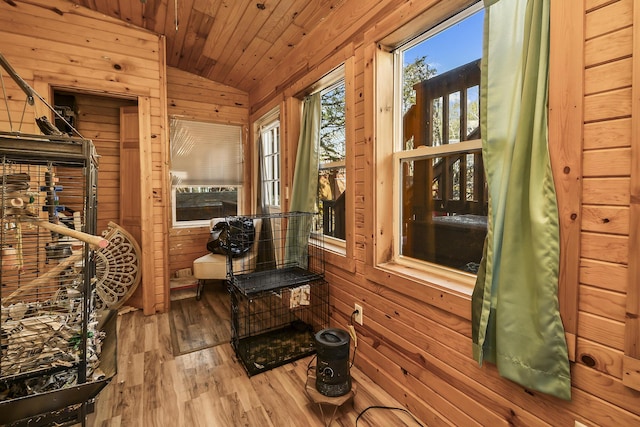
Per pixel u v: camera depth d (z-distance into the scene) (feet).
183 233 12.29
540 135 3.28
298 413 5.20
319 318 7.98
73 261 4.24
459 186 4.90
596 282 2.97
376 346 6.03
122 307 9.75
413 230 5.79
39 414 3.50
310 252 8.29
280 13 7.52
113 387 5.87
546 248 3.22
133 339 7.86
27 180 3.99
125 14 8.70
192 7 8.02
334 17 6.90
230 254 7.98
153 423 4.96
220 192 13.11
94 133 9.93
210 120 12.48
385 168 5.94
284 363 6.70
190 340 7.81
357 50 6.24
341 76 7.41
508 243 3.53
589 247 3.01
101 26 8.74
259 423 4.97
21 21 7.87
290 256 9.02
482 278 3.92
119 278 9.31
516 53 3.60
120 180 9.98
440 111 5.25
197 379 6.15
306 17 7.38
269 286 6.98
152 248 9.57
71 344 4.16
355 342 6.49
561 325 3.18
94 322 4.91
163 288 9.75
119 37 8.98
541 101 3.26
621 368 2.82
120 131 9.82
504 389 3.84
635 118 2.68
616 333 2.85
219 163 12.85
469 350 4.24
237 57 10.18
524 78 3.40
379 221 5.92
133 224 9.73
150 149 9.52
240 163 13.28
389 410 5.28
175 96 11.85
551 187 3.21
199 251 12.60
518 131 3.44
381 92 5.82
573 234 3.08
